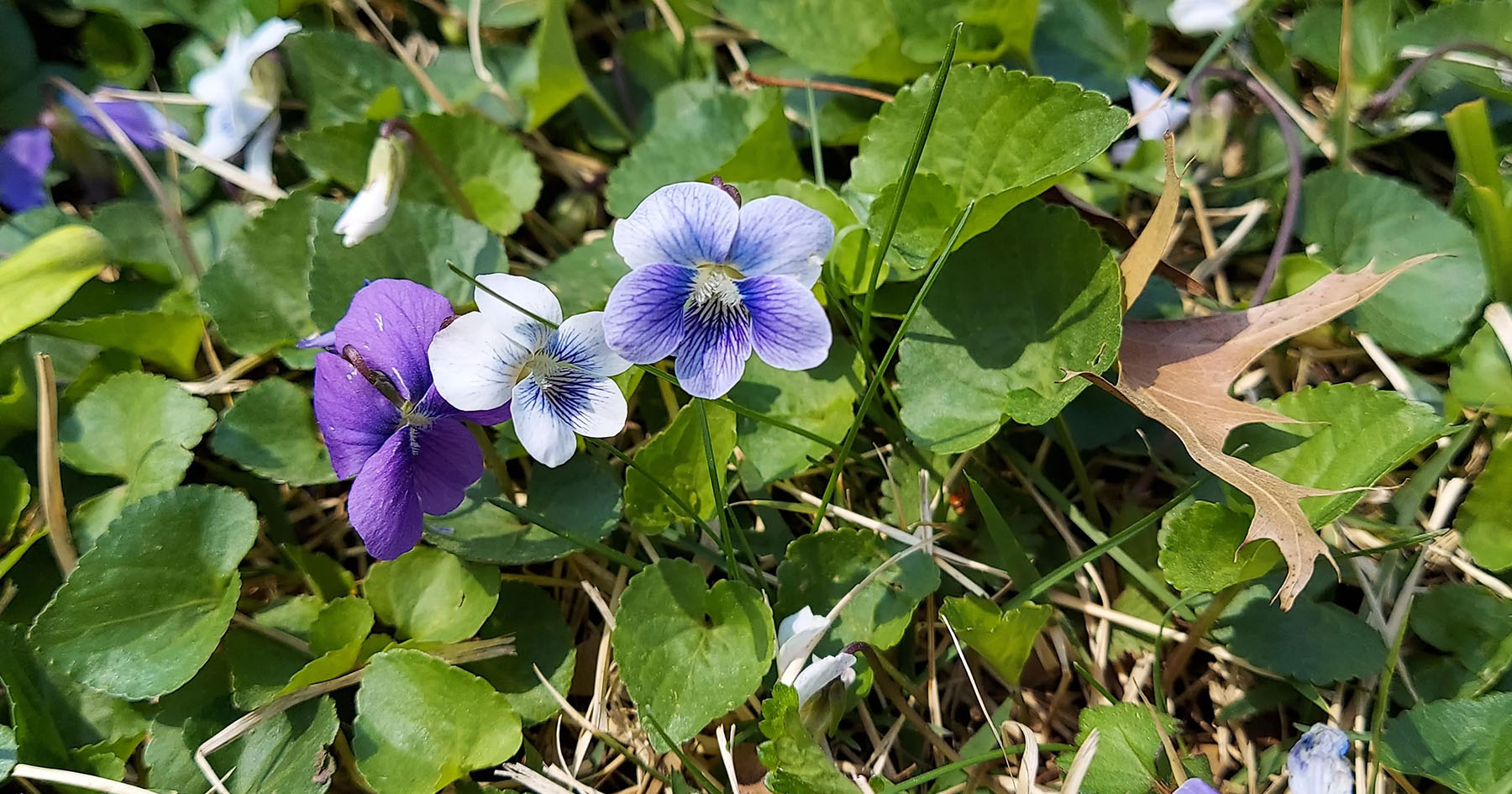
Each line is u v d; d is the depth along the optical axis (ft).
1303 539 0.40
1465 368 0.53
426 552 0.48
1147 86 0.63
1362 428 0.47
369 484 0.40
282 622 0.48
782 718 0.40
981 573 0.51
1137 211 0.64
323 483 0.53
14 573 0.49
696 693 0.44
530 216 0.65
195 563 0.46
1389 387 0.56
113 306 0.58
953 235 0.45
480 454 0.43
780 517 0.53
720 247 0.39
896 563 0.49
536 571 0.53
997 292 0.52
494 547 0.48
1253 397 0.57
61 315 0.56
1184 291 0.60
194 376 0.58
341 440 0.42
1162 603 0.50
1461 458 0.53
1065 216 0.50
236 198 0.64
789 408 0.54
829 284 0.53
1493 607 0.47
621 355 0.38
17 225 0.60
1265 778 0.47
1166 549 0.44
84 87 0.65
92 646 0.44
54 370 0.52
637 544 0.52
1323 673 0.46
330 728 0.44
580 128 0.69
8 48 0.65
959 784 0.47
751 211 0.39
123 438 0.51
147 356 0.56
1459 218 0.57
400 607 0.48
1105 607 0.51
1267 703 0.49
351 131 0.63
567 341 0.40
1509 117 0.59
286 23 0.61
